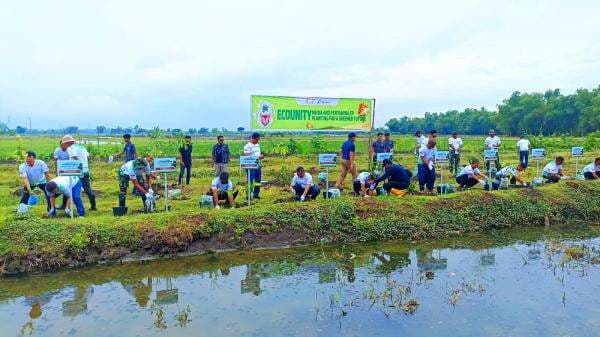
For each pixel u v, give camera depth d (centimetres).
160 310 777
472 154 3119
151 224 1074
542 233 1297
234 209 1188
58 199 1488
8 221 1009
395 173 1379
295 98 1677
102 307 793
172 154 2569
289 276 946
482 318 733
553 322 716
